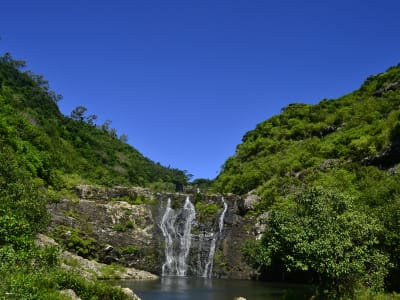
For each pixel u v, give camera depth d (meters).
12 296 16.95
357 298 25.70
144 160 111.94
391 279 30.33
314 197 29.34
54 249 25.34
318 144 73.69
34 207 31.47
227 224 60.41
